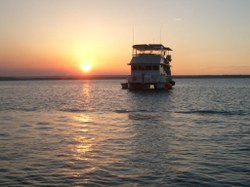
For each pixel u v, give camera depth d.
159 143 20.42
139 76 79.81
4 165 15.46
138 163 15.83
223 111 39.84
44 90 113.38
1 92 96.94
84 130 25.72
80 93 88.44
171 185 12.83
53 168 15.03
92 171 14.60
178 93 81.25
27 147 19.27
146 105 49.38
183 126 27.56
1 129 26.20
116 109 43.69
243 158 16.69
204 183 13.02
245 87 129.62
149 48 81.81
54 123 29.88
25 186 12.74
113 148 19.05
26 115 36.78
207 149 18.70
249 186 12.67
